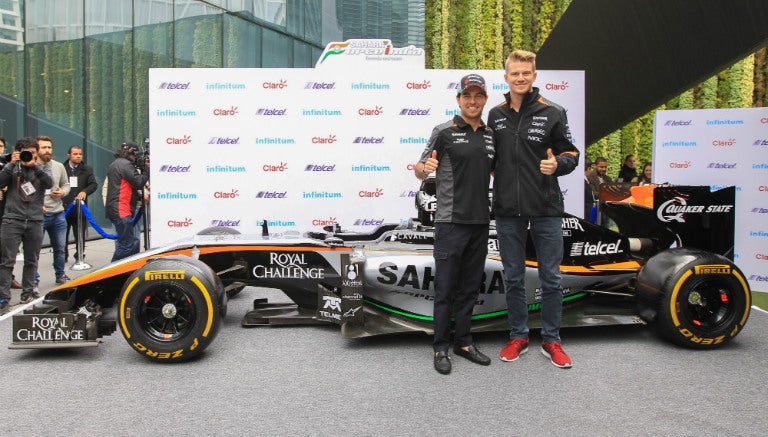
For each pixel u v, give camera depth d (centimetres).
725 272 355
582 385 296
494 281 385
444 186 327
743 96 1085
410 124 604
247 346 369
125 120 1112
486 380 304
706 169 583
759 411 262
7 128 868
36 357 347
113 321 369
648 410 263
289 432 240
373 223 607
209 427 246
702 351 356
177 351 327
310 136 598
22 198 488
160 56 1180
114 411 263
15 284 588
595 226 404
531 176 325
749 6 514
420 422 250
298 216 602
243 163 596
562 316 388
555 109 328
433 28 1435
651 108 790
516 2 1377
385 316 386
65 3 968
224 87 590
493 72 605
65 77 973
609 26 748
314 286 391
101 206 1067
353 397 280
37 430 243
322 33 1886
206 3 1277
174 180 592
